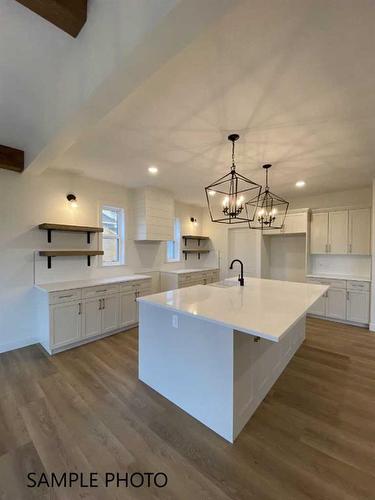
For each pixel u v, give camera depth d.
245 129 2.30
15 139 2.74
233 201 2.45
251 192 4.73
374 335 3.78
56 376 2.54
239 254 6.12
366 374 2.62
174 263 5.75
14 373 2.60
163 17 0.99
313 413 2.00
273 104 1.91
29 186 3.32
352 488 1.38
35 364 2.79
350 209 4.47
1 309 3.10
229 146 2.68
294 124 2.22
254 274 5.82
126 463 1.54
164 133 2.38
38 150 2.46
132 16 1.14
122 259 4.52
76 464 1.53
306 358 2.99
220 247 6.40
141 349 2.46
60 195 3.62
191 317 1.96
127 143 2.62
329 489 1.37
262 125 2.23
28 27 1.40
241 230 6.07
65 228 3.45
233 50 1.37
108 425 1.85
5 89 1.93
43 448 1.64
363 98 1.83
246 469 1.49
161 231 4.70
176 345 2.09
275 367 2.47
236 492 1.36
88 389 2.32
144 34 1.08
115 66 1.25
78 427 1.83
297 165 3.27
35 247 3.38
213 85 1.68
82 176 3.84
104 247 4.32
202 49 1.36
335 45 1.35
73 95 1.68
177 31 1.05
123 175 3.79
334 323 4.38
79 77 1.59
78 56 1.57
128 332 3.86
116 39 1.24
